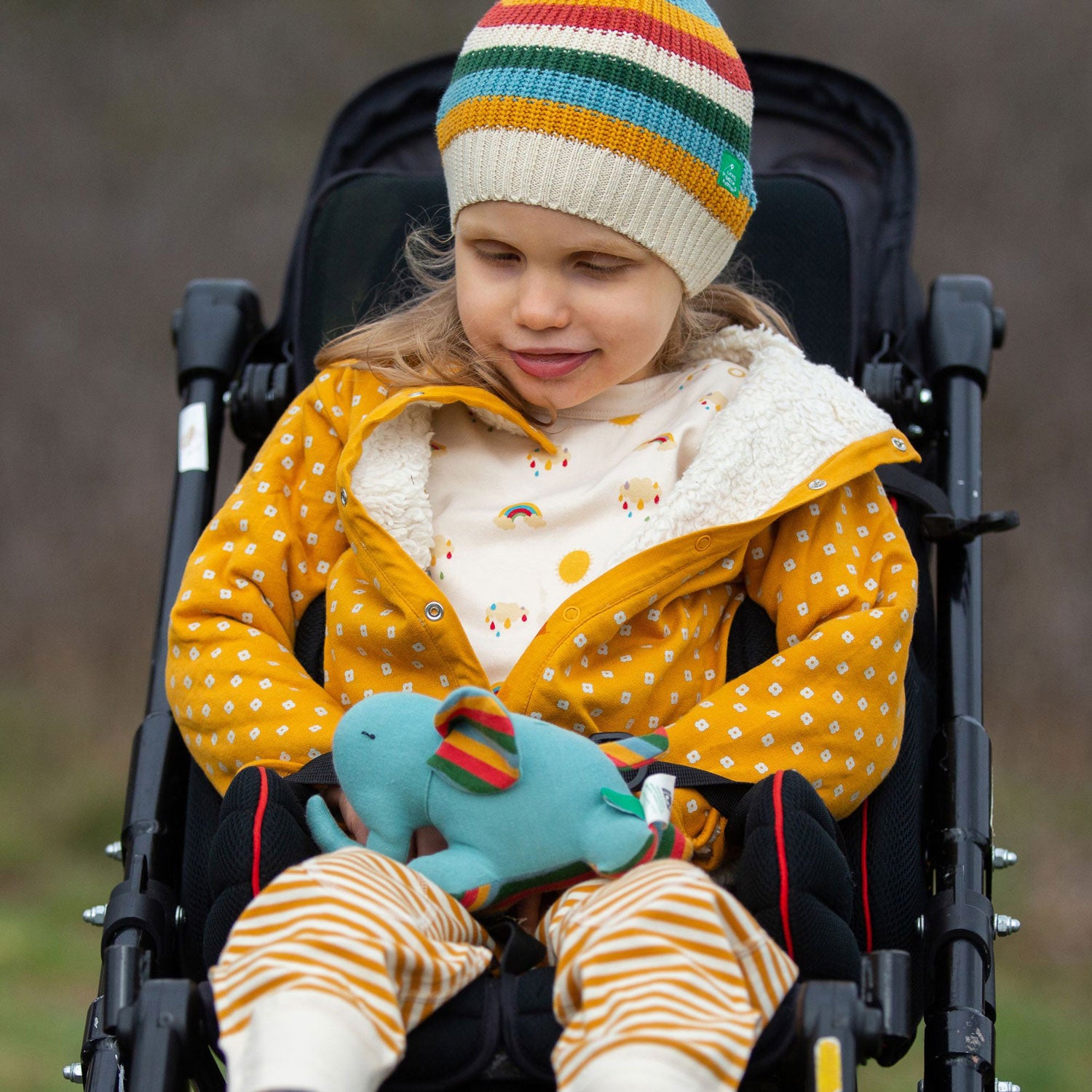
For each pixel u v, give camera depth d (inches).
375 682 91.6
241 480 103.3
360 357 101.8
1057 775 322.7
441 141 98.4
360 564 92.2
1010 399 376.5
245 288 124.9
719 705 88.4
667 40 94.8
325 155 129.4
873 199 127.0
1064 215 399.5
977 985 82.6
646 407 101.2
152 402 422.0
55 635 377.1
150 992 69.2
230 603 95.0
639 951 66.1
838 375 106.7
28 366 421.1
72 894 277.6
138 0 478.9
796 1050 67.9
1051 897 277.9
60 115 459.8
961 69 419.8
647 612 91.7
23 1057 200.2
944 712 99.3
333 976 63.5
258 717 89.7
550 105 91.9
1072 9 422.0
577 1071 62.6
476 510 97.0
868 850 89.0
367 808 79.4
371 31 474.0
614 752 81.3
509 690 88.3
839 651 88.9
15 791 318.7
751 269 116.7
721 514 92.7
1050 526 363.3
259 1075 59.3
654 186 93.1
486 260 94.5
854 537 95.7
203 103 465.1
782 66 131.0
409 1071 68.8
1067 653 343.9
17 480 404.8
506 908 78.2
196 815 92.3
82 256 439.2
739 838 81.9
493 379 98.6
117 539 395.9
